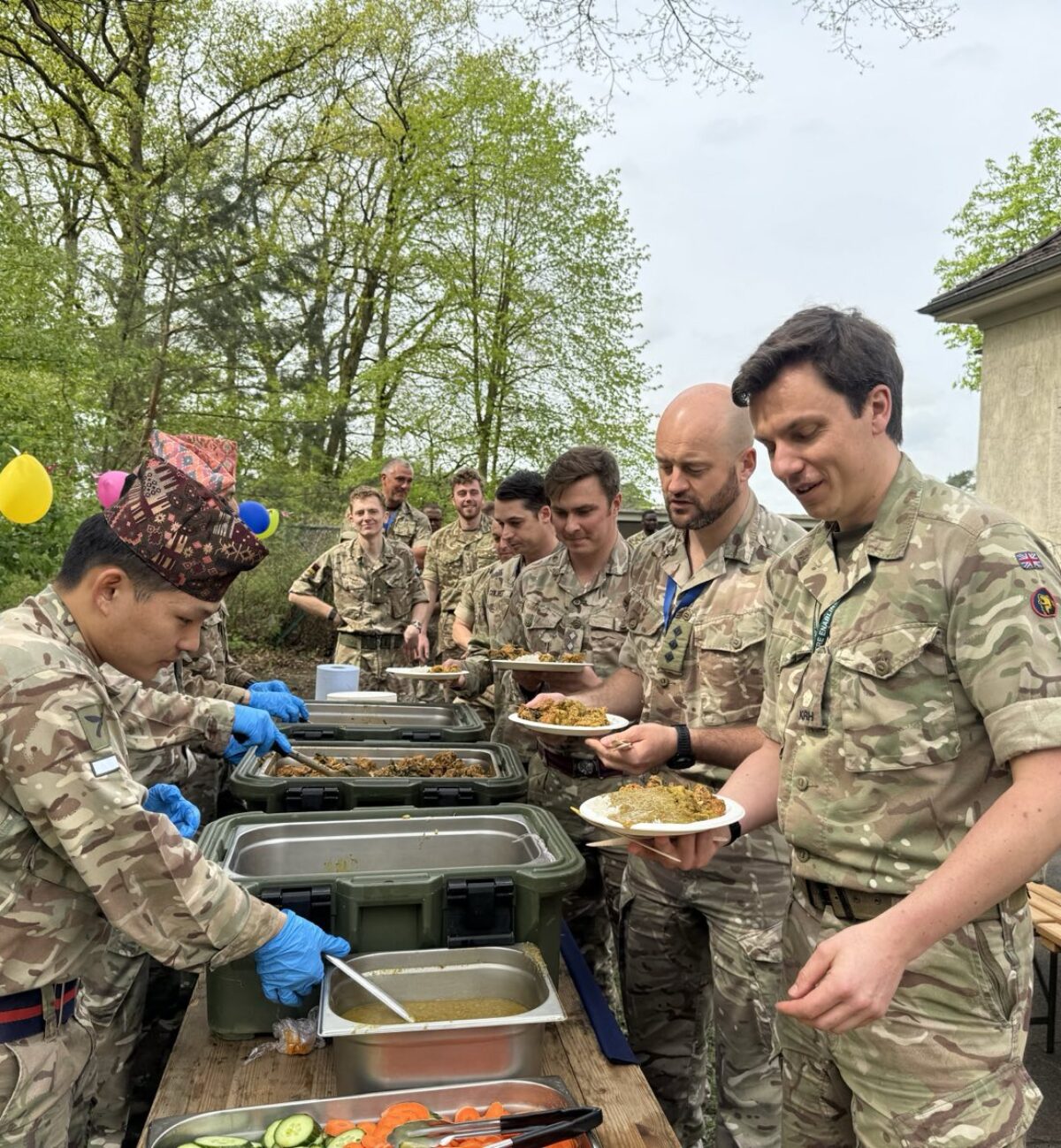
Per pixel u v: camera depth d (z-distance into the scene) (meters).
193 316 11.31
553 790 3.26
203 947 1.49
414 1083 1.49
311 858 2.22
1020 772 1.32
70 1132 1.70
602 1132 1.48
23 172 13.04
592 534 3.40
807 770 1.61
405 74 16.58
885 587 1.52
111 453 9.94
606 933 3.30
